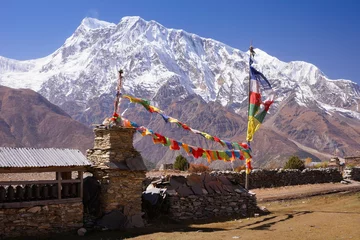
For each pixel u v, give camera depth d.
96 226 20.25
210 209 25.16
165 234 19.31
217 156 25.53
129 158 21.50
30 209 18.53
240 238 18.16
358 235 18.62
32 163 18.44
